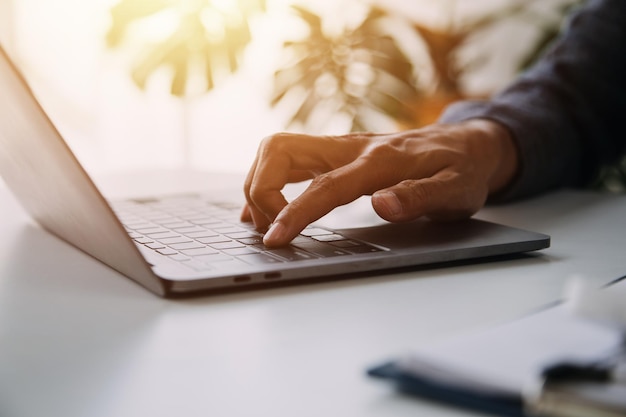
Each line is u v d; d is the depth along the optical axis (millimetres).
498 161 744
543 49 2455
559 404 247
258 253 507
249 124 2625
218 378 318
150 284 448
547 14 2541
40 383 313
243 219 632
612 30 968
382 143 612
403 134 674
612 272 515
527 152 781
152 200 739
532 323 327
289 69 2412
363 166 580
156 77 2516
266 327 389
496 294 455
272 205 577
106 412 284
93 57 2469
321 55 2414
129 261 458
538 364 276
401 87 2451
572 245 604
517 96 879
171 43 2191
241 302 435
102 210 430
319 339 369
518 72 2471
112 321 399
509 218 719
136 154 2574
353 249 521
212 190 814
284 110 2594
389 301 438
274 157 594
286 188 837
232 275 448
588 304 313
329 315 410
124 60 2473
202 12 2188
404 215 569
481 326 388
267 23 2562
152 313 414
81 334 377
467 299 442
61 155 425
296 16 2557
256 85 2598
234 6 2205
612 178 1962
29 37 2412
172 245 532
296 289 464
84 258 553
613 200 825
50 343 364
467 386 270
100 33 2445
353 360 339
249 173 603
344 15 2514
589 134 902
